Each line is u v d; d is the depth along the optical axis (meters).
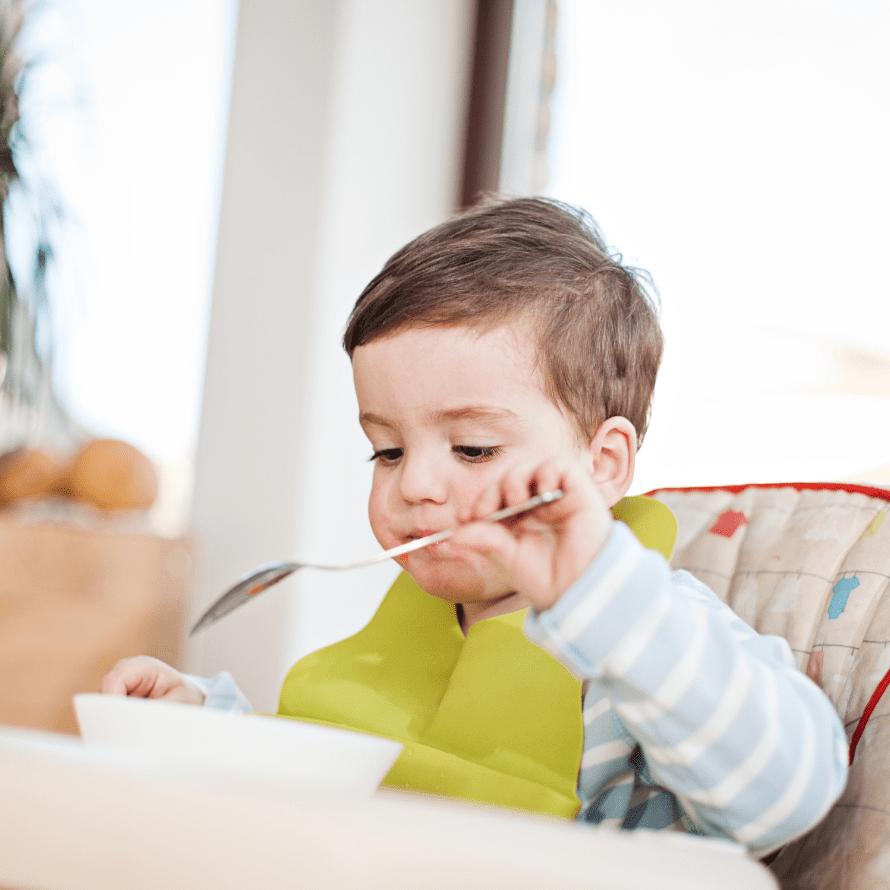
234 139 2.40
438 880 0.24
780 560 0.77
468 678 0.69
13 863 0.25
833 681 0.67
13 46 2.14
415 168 2.42
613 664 0.45
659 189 2.17
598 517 0.46
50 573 1.88
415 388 0.71
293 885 0.24
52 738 0.31
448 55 2.46
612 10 2.28
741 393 2.00
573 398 0.74
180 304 2.43
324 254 2.31
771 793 0.47
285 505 2.26
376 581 2.28
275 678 2.18
